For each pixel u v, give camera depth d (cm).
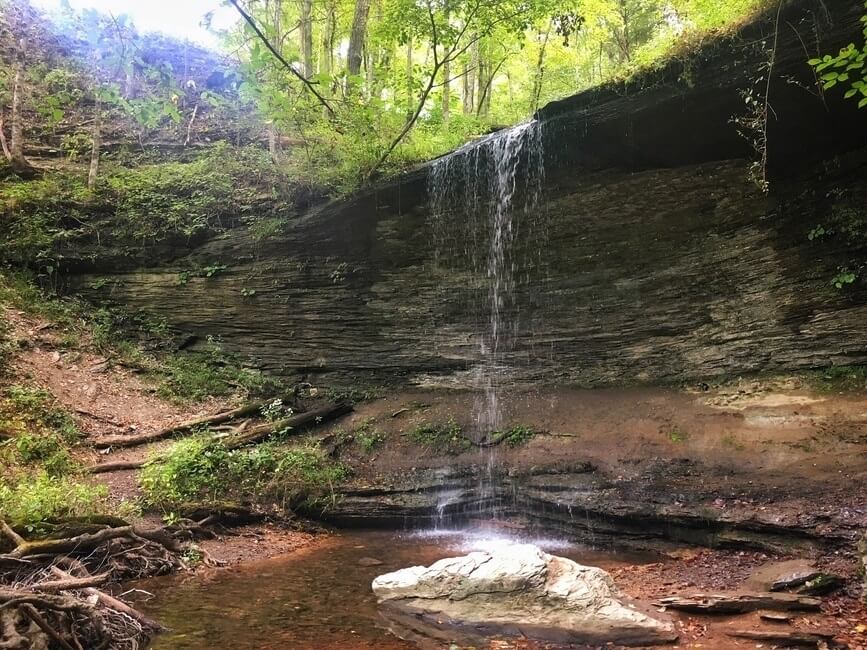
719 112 953
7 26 1953
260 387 1365
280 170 1457
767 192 1009
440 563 619
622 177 1142
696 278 1085
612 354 1180
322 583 691
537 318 1255
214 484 956
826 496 709
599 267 1194
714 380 1036
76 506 757
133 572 694
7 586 534
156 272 1482
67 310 1390
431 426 1181
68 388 1177
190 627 545
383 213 1352
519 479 978
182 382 1331
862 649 464
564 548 844
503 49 2028
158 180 1579
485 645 519
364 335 1389
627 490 862
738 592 579
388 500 991
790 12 820
